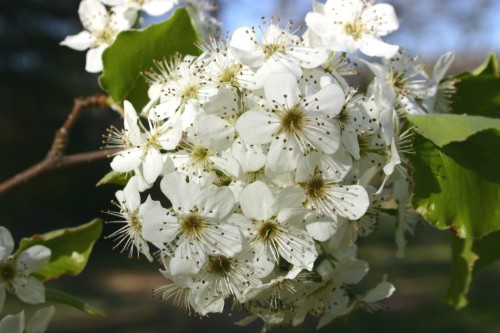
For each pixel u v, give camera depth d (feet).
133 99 0.79
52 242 0.72
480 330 2.35
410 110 0.67
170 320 2.61
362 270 0.67
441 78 0.72
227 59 0.63
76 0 4.75
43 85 4.69
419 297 2.91
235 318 2.59
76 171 4.55
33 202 4.50
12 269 0.69
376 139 0.63
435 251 4.26
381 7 0.67
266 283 0.62
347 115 0.62
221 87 0.62
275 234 0.61
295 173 0.60
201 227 0.60
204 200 0.60
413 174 0.65
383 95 0.63
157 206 0.61
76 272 0.74
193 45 0.76
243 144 0.60
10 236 0.69
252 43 0.63
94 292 3.14
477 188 0.65
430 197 0.65
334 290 0.67
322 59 0.62
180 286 0.65
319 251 0.66
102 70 0.80
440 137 0.62
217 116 0.60
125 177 0.66
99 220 0.73
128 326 2.53
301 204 0.61
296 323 0.68
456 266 0.77
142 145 0.63
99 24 0.81
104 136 0.67
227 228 0.60
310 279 0.65
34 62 4.78
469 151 0.65
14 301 2.39
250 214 0.60
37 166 0.77
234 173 0.59
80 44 0.81
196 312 0.67
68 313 2.69
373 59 0.73
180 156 0.62
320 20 0.65
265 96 0.61
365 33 0.66
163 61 0.77
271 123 0.59
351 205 0.61
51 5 4.68
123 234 0.65
